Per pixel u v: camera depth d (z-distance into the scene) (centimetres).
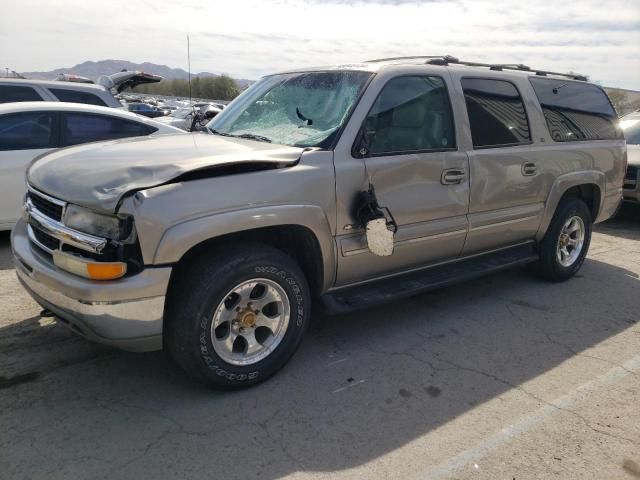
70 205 279
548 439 274
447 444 268
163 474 240
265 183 293
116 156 308
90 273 262
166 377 322
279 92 397
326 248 325
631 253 648
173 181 269
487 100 422
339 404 300
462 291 491
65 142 611
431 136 379
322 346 372
